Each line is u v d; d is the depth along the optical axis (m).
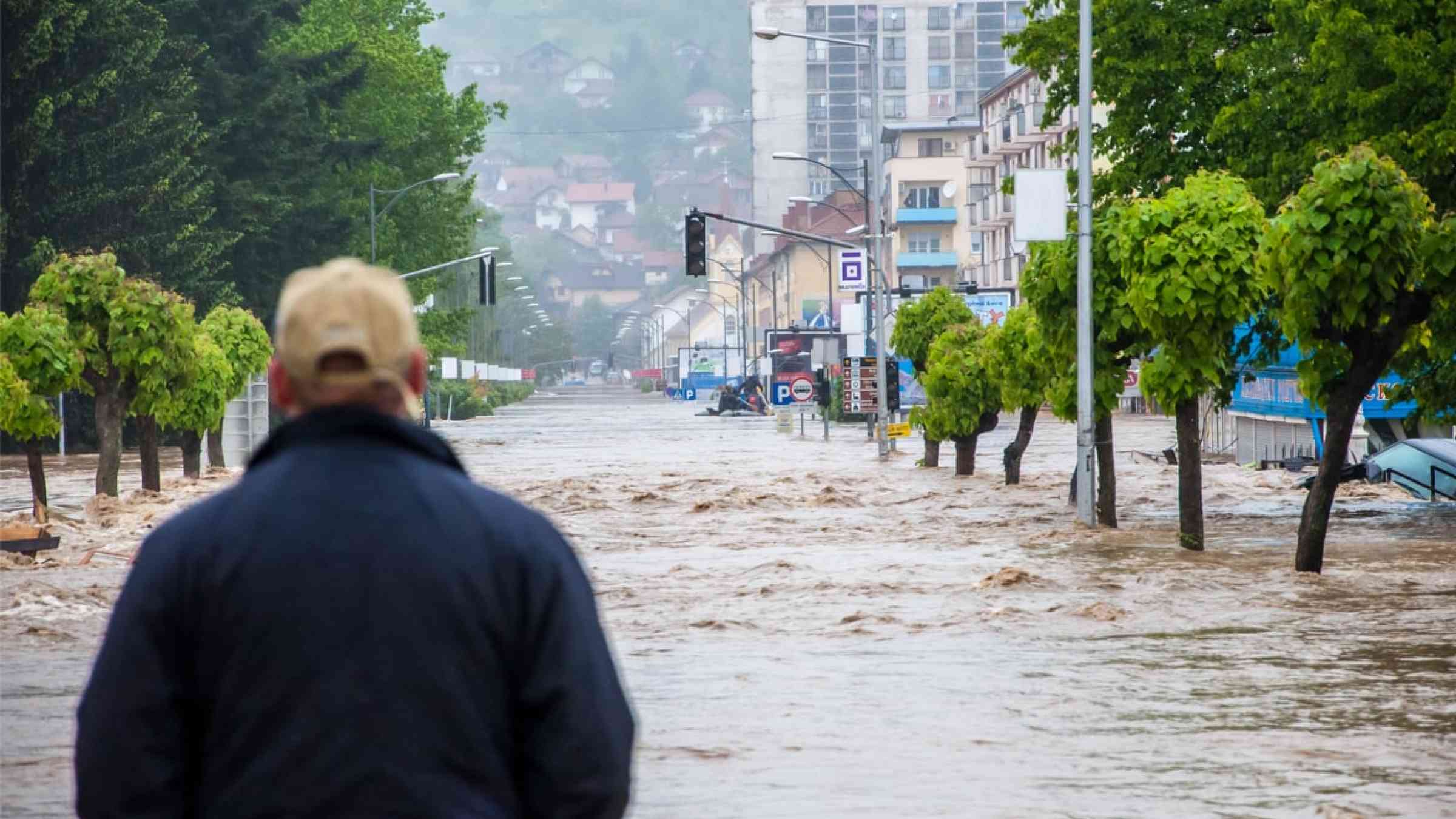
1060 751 17.53
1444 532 44.28
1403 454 60.16
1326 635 26.27
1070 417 46.81
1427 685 21.44
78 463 101.31
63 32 105.00
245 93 131.88
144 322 58.41
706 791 15.80
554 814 5.81
